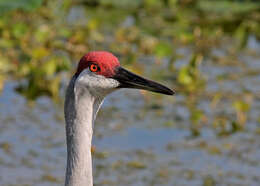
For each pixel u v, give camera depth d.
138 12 19.27
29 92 13.25
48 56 15.22
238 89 14.20
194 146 11.65
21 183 10.27
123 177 10.53
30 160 11.02
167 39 17.27
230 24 18.14
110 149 11.44
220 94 13.25
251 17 18.56
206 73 15.10
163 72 15.00
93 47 16.25
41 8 18.27
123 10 19.44
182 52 16.55
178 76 14.03
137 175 10.61
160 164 11.00
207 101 13.61
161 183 10.38
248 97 13.76
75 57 15.57
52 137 11.84
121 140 11.77
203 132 12.22
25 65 14.14
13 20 17.66
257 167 10.97
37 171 10.69
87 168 7.39
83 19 18.34
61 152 11.34
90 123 7.48
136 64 15.38
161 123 12.48
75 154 7.39
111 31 17.72
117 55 15.96
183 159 11.18
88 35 16.64
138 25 18.12
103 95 7.61
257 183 10.45
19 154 11.19
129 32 17.52
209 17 18.80
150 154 11.31
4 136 11.78
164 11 19.47
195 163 11.07
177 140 11.84
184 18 18.77
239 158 11.27
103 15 18.98
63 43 16.25
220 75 14.91
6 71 14.45
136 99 13.61
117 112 12.90
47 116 12.68
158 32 17.64
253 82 14.61
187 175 10.66
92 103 7.54
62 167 10.88
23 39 15.89
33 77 13.37
